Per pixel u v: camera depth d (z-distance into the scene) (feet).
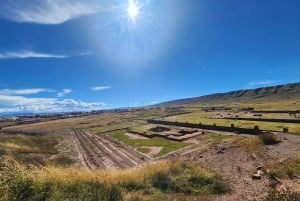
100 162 156.04
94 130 389.39
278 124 216.33
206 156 92.43
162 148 193.57
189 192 45.62
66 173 47.50
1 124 629.51
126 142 242.17
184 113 558.15
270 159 70.64
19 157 111.65
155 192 45.14
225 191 45.73
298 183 46.57
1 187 33.63
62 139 279.28
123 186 47.93
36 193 35.29
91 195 36.73
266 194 40.73
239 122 265.75
